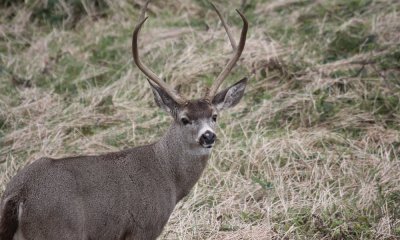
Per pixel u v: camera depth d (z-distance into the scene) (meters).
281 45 30.41
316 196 22.67
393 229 20.91
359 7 32.41
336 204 22.14
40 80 30.00
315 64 29.17
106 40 32.09
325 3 33.03
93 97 28.22
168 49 30.84
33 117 27.30
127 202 18.42
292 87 28.33
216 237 21.11
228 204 22.59
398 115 26.61
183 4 34.34
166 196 19.14
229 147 25.23
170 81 28.89
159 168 19.23
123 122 27.05
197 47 30.69
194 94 28.20
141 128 26.59
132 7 34.22
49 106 27.94
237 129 26.39
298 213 21.94
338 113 26.86
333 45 30.42
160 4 34.59
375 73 28.45
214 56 29.75
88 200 17.89
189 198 23.03
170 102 19.81
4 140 25.98
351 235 20.97
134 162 18.94
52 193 17.39
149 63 30.22
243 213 22.02
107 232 18.20
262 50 29.91
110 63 30.62
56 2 34.16
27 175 17.50
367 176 23.47
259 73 28.92
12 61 31.02
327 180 23.64
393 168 23.66
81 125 26.80
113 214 18.20
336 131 26.22
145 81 29.03
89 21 33.56
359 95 27.55
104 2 34.34
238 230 21.28
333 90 27.89
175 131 19.56
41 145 25.69
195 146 19.41
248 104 27.62
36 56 31.25
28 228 17.23
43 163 17.81
